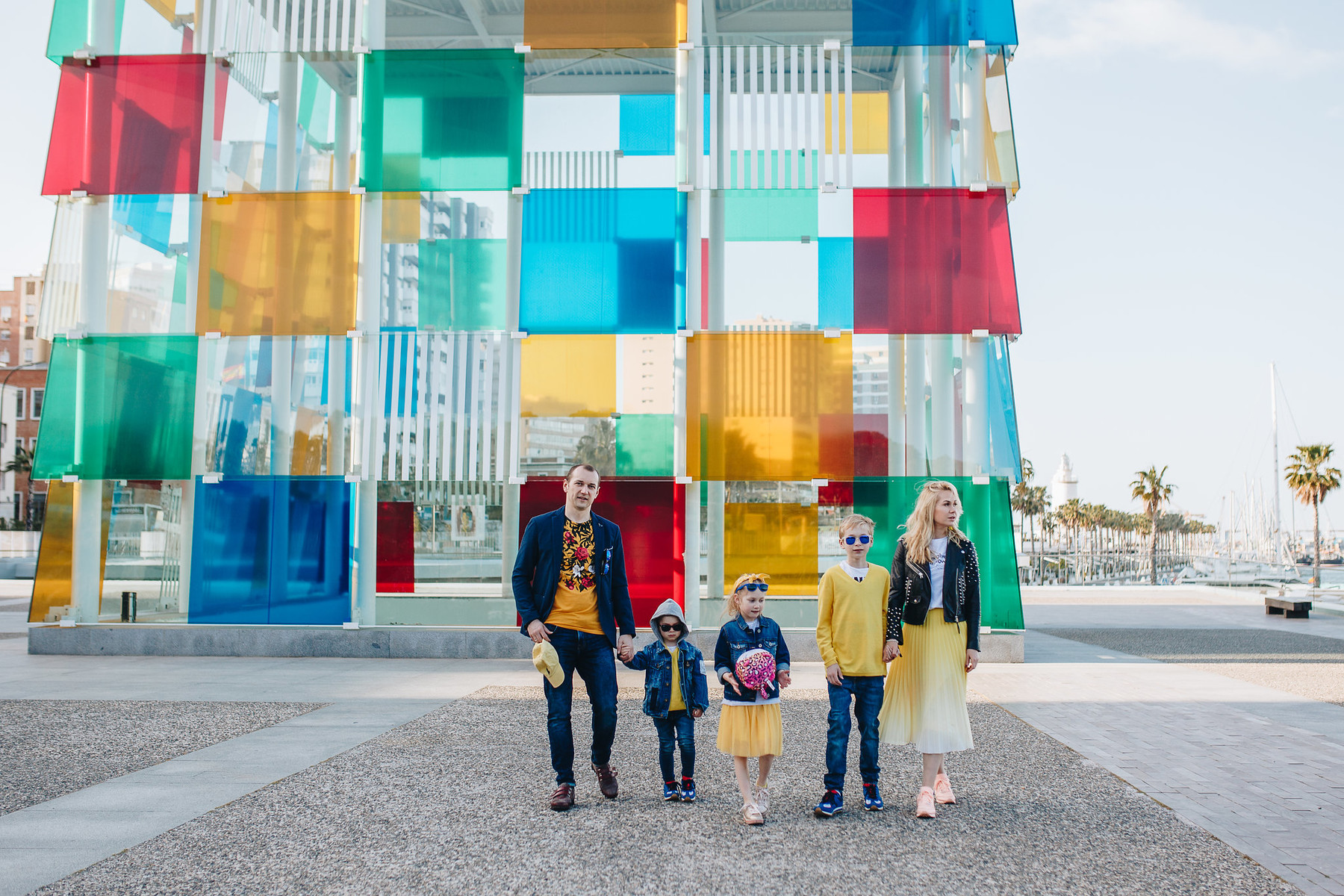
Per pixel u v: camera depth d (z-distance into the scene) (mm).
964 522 11305
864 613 4801
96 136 11984
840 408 11492
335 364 11797
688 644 5090
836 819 4660
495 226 11859
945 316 11477
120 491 11727
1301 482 75562
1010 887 3725
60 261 11906
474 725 7172
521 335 11703
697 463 11484
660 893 3648
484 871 3893
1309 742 6602
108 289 11914
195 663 10844
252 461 11703
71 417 11781
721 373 11570
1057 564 106250
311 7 11953
